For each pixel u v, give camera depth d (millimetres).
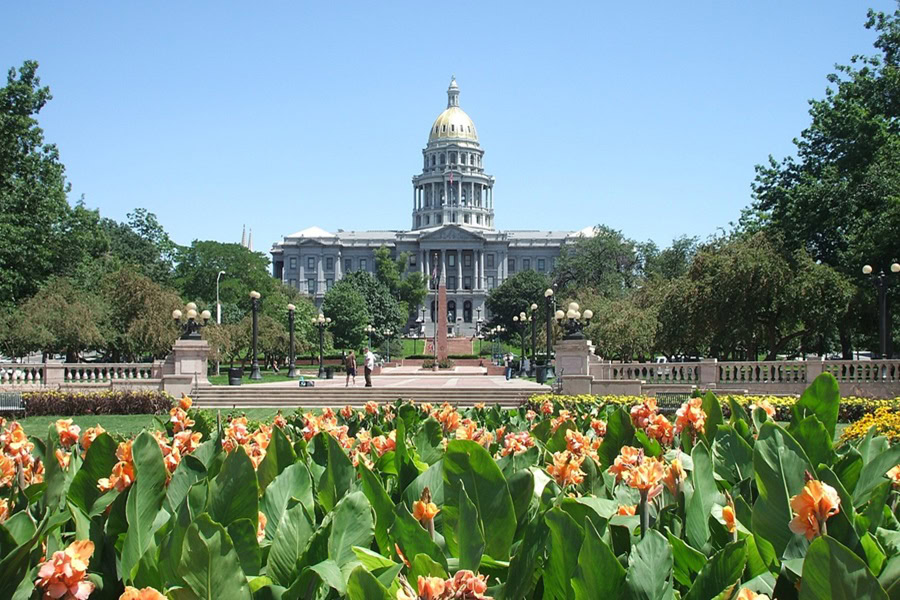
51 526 4258
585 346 31438
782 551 4219
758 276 38000
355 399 31656
